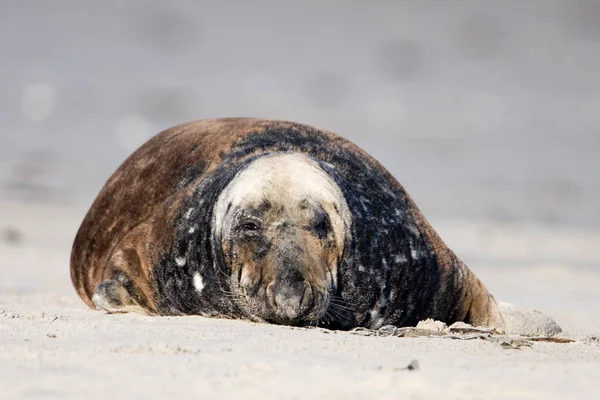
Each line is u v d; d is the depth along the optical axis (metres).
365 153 34.22
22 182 106.38
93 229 37.22
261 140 33.31
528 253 73.81
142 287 32.91
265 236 28.33
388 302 30.59
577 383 20.03
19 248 65.69
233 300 29.31
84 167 121.38
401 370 20.67
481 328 29.31
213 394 17.81
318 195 28.97
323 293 27.75
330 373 20.03
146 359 21.23
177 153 35.19
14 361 20.78
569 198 108.69
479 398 18.17
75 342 23.62
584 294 52.84
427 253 31.86
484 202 103.75
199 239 30.78
